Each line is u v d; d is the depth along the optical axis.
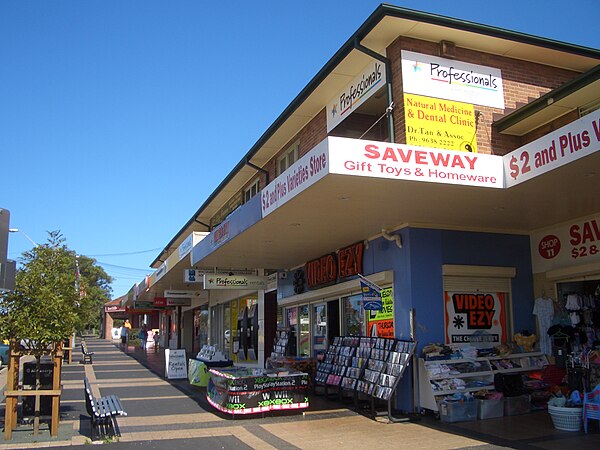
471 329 11.36
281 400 10.71
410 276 10.95
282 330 18.08
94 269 83.62
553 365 10.77
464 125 10.57
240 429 9.47
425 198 9.19
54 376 9.12
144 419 10.47
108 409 8.91
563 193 8.97
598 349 10.16
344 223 11.13
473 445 8.00
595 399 8.65
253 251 14.59
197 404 12.35
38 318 8.93
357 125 12.72
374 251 12.41
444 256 11.27
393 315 11.46
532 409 10.40
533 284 11.96
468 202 9.51
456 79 10.70
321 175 7.91
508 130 10.88
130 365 24.23
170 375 17.91
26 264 9.49
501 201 9.46
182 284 26.89
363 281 11.23
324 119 13.82
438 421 9.84
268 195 10.24
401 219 10.88
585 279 10.88
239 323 23.62
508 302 11.79
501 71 11.25
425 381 10.34
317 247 14.02
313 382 13.50
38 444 8.38
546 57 11.54
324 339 15.29
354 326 13.47
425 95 10.32
